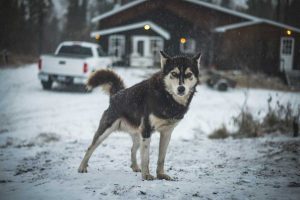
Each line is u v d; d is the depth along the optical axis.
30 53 48.00
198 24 31.61
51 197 4.78
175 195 4.66
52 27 72.88
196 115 14.76
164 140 5.83
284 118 11.06
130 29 33.00
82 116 14.14
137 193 4.77
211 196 4.59
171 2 32.09
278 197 4.48
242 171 6.13
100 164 7.01
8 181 5.94
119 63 31.92
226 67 30.05
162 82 5.53
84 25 66.69
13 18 42.94
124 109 6.13
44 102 16.77
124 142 9.60
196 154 7.79
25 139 10.74
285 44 30.97
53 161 7.43
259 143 8.63
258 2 59.44
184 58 5.66
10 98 17.42
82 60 18.80
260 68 30.33
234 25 30.09
